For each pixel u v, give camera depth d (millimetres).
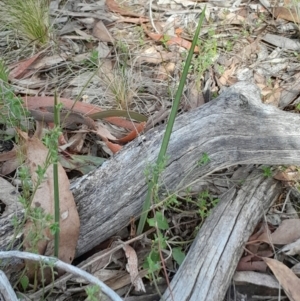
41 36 689
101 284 367
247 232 457
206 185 511
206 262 425
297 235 478
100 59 671
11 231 423
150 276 422
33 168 435
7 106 537
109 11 759
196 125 484
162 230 477
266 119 500
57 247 411
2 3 700
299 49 708
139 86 637
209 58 634
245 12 767
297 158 497
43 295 405
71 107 537
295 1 735
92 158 531
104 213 453
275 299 438
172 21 748
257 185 494
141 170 463
